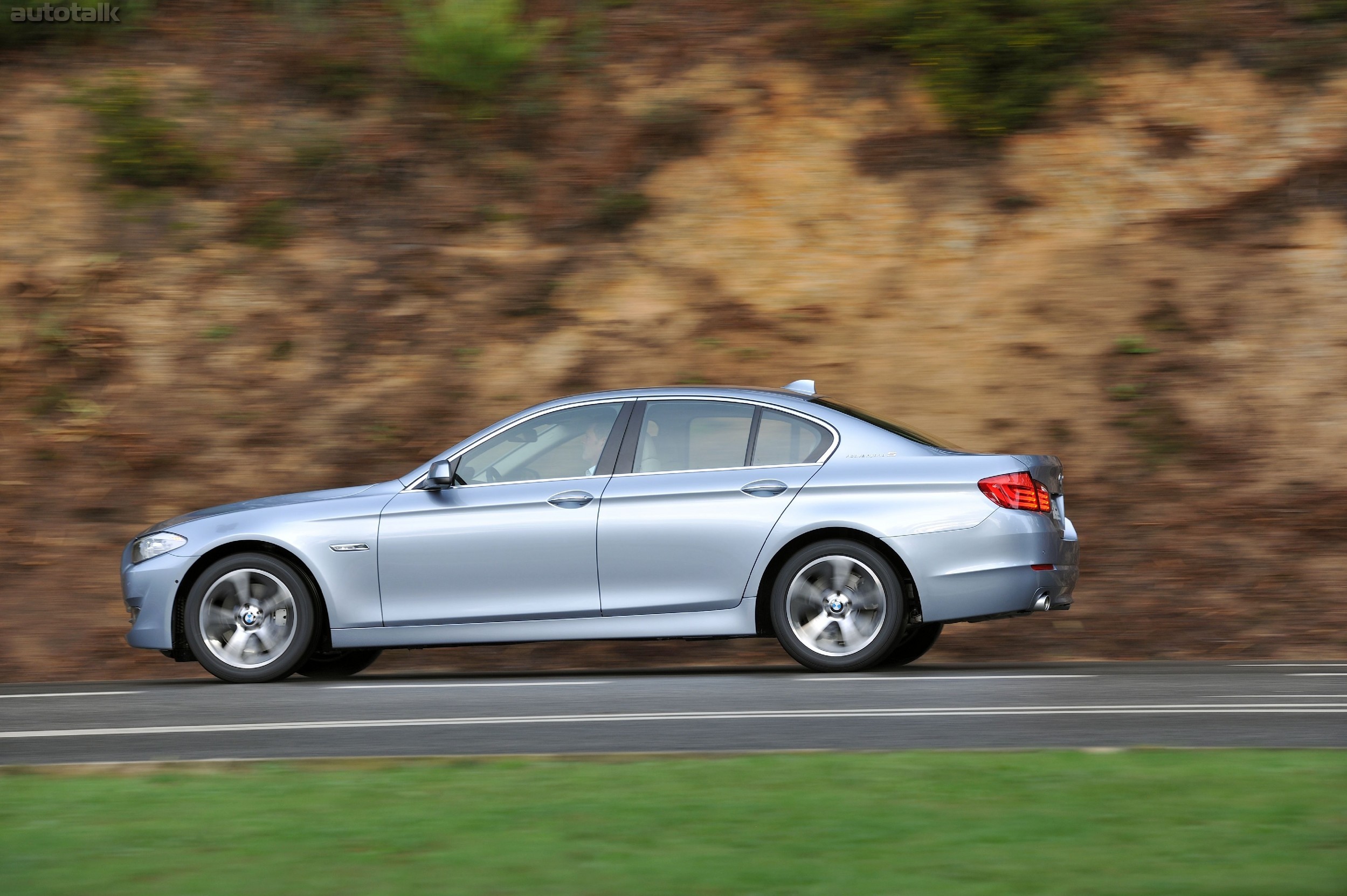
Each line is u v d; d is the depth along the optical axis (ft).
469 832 52.65
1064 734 74.69
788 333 175.63
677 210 189.57
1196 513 149.28
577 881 46.01
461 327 176.76
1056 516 106.93
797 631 104.37
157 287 180.04
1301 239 178.19
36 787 63.21
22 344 173.58
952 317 175.73
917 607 105.09
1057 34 196.44
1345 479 151.84
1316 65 194.49
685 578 104.94
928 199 188.34
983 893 43.96
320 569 106.93
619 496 106.01
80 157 192.85
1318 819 52.60
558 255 185.06
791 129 196.24
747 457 106.63
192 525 109.40
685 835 51.70
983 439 161.99
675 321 177.58
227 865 48.73
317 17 211.61
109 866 48.83
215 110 199.52
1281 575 140.05
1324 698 88.99
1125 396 163.84
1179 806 55.01
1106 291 175.22
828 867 47.11
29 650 137.28
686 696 93.35
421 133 198.70
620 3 212.02
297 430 165.58
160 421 166.20
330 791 60.49
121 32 207.31
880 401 167.43
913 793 58.18
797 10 207.51
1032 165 190.29
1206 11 201.05
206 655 107.76
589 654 133.69
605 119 199.11
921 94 196.95
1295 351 166.50
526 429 109.70
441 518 106.83
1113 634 134.00
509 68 201.36
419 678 110.32
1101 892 43.91
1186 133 190.49
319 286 180.96
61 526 154.40
